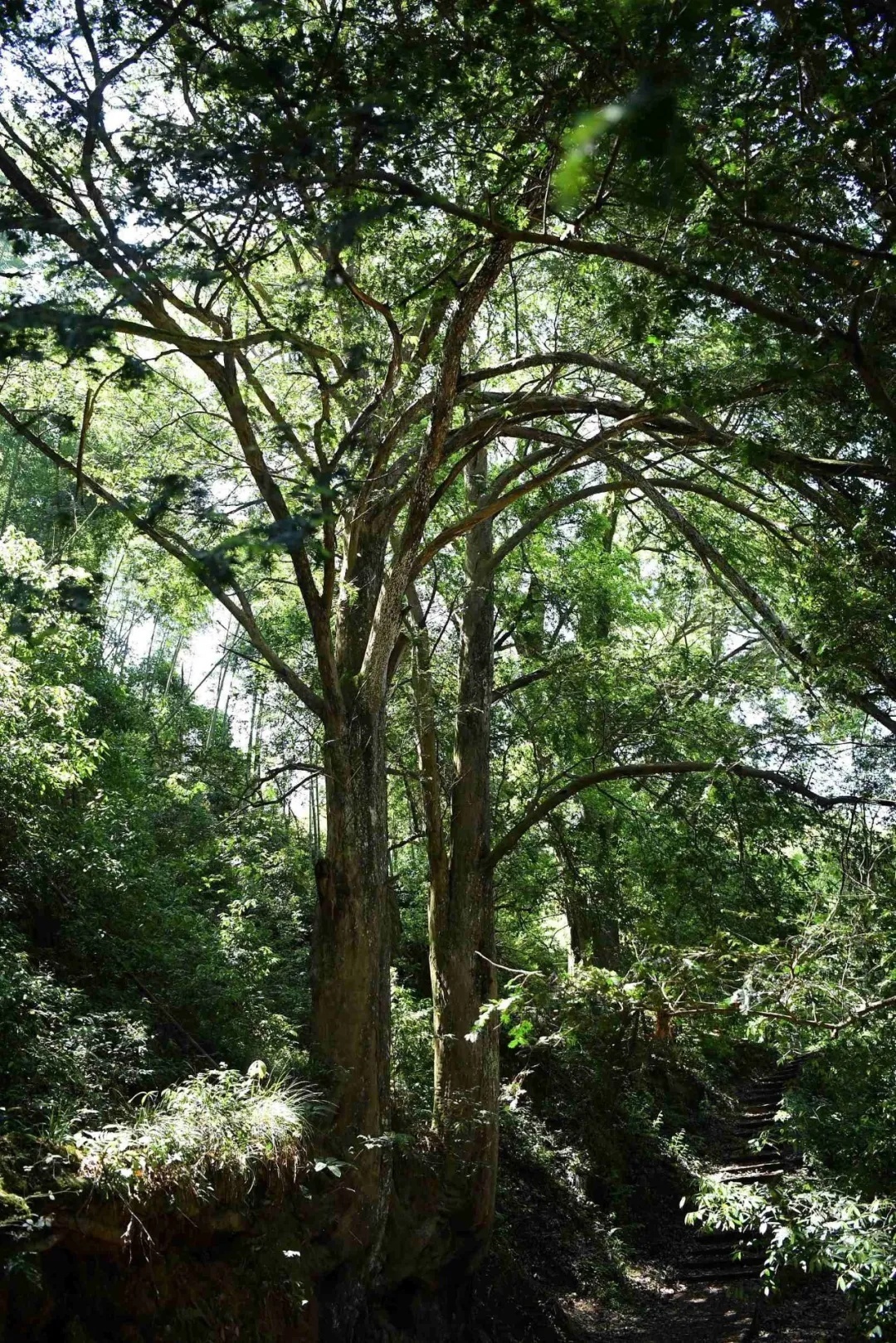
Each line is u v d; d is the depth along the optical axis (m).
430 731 14.18
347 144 5.82
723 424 10.83
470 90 6.27
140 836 14.38
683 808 13.79
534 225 7.16
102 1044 9.72
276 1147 9.27
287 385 13.23
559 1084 19.34
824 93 5.62
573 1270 15.36
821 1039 9.18
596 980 8.91
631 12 3.71
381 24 6.34
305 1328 9.25
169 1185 7.99
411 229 8.23
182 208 5.79
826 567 9.24
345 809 11.44
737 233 6.48
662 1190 19.11
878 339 6.52
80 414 11.98
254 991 13.54
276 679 16.97
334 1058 10.98
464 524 12.42
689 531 12.94
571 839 17.27
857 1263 8.95
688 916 13.48
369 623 12.85
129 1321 7.53
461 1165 12.52
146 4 6.46
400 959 20.30
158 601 14.56
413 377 10.63
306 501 5.34
